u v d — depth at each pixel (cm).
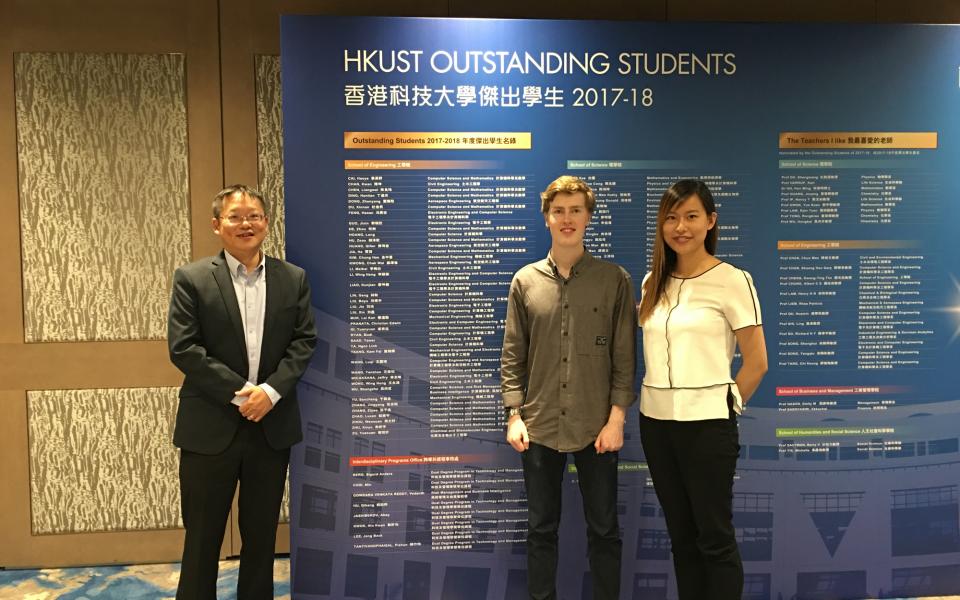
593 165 274
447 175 269
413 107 267
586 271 243
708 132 277
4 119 300
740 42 276
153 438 314
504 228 272
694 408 218
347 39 263
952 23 313
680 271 229
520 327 248
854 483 285
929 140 283
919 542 288
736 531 283
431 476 274
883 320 285
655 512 281
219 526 239
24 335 306
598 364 241
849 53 279
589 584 281
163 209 309
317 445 269
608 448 236
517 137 271
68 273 306
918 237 284
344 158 265
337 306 268
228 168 310
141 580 299
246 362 236
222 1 306
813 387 284
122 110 305
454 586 277
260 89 310
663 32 274
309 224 265
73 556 313
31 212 303
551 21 271
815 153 280
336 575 271
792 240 281
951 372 288
